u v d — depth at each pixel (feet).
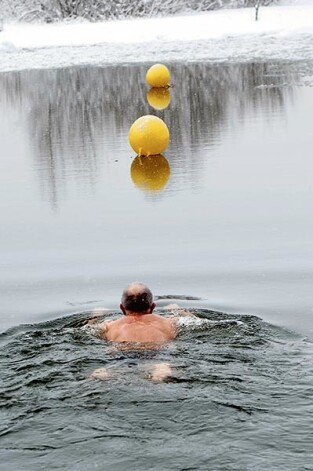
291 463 18.48
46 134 74.95
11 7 189.78
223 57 125.08
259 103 83.87
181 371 23.41
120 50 140.87
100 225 45.78
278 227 43.52
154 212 47.80
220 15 172.24
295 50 126.31
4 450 19.54
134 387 22.33
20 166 62.39
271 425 20.17
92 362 24.34
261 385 22.44
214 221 45.39
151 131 63.05
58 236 44.06
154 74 100.83
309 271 35.99
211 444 19.36
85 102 92.63
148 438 19.74
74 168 60.49
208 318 29.71
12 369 24.07
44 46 151.64
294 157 59.57
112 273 37.17
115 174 57.67
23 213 49.29
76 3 185.78
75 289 34.99
